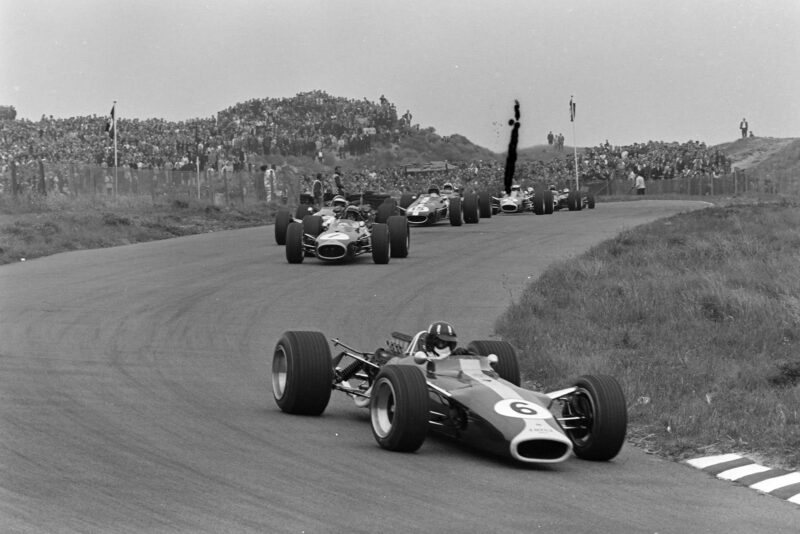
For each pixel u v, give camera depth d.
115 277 41.09
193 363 25.08
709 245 48.72
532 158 136.12
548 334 29.59
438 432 18.78
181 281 40.34
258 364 25.44
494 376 18.22
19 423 17.78
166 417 18.95
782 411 20.50
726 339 29.06
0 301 33.72
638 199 120.19
